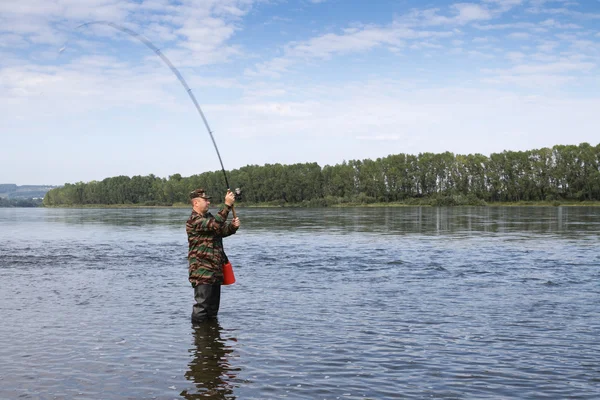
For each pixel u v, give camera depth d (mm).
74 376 5688
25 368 5961
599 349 6547
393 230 31469
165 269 14828
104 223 48312
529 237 24922
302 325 7852
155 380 5559
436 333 7336
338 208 111250
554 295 10109
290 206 136375
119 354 6473
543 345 6723
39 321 8258
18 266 15680
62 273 14039
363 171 133500
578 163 118688
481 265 14688
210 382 5484
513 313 8555
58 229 38406
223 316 8500
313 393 5168
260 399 5027
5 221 57094
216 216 8500
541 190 124750
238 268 14492
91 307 9352
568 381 5465
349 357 6285
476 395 5105
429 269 13984
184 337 7242
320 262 15797
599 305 9156
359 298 9953
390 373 5730
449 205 119562
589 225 35500
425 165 131625
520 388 5273
